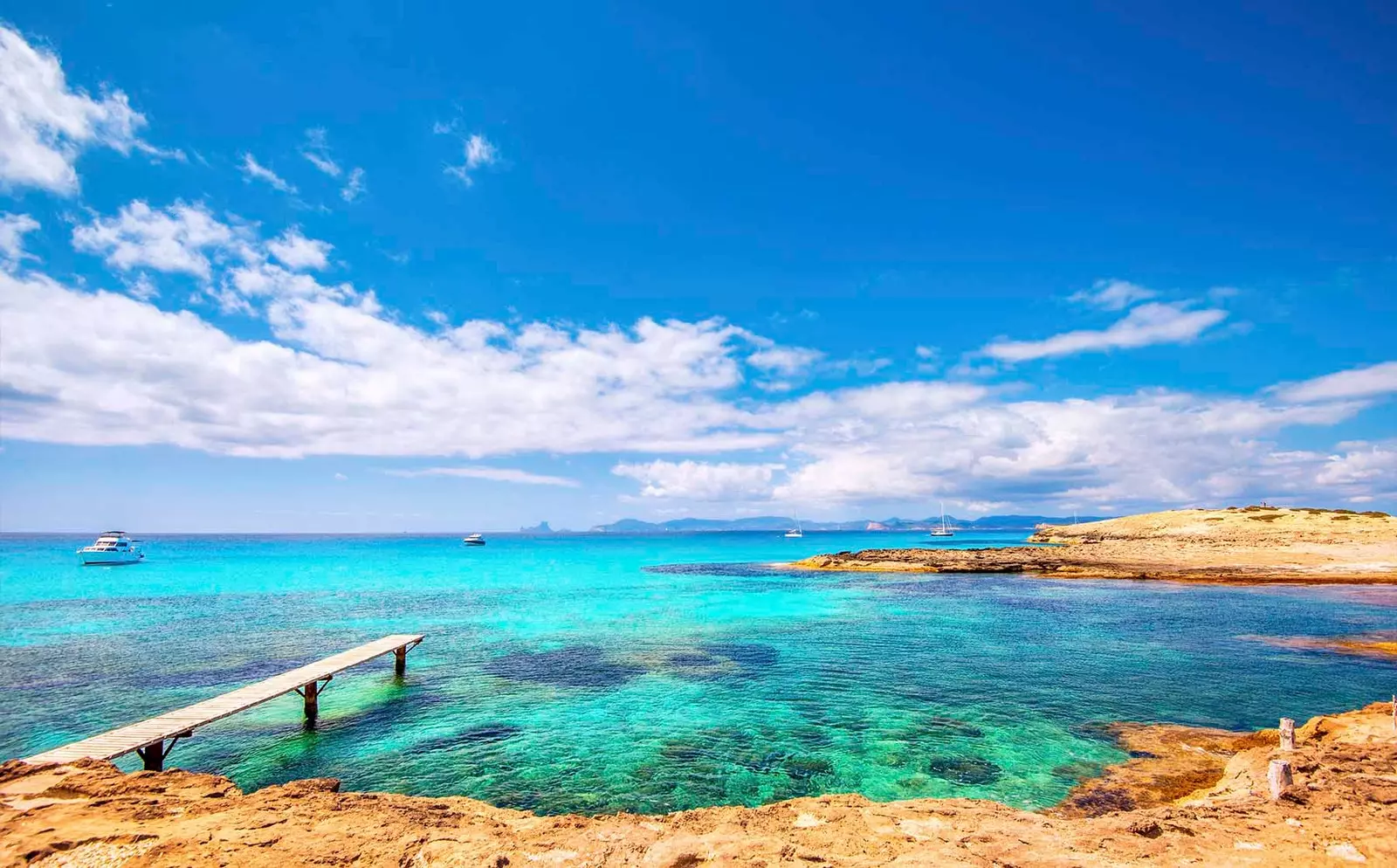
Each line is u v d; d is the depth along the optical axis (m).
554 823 11.30
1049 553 90.25
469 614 44.19
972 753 17.53
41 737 19.23
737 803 14.64
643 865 9.29
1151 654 29.52
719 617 42.22
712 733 19.30
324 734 19.48
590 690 24.16
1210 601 47.72
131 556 97.62
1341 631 34.69
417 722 20.48
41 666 27.84
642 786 15.60
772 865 9.10
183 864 8.85
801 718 20.69
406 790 15.48
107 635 35.41
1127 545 103.94
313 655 30.11
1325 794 11.66
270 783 16.03
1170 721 19.98
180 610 45.41
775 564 97.62
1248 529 109.88
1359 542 86.50
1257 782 13.12
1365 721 16.50
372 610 45.81
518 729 19.75
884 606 47.31
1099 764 16.64
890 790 15.20
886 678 25.70
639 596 55.19
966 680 25.19
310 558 122.12
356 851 9.52
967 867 8.88
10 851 9.09
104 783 12.22
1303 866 8.98
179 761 17.48
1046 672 26.47
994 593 55.09
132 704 22.39
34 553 134.25
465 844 9.95
